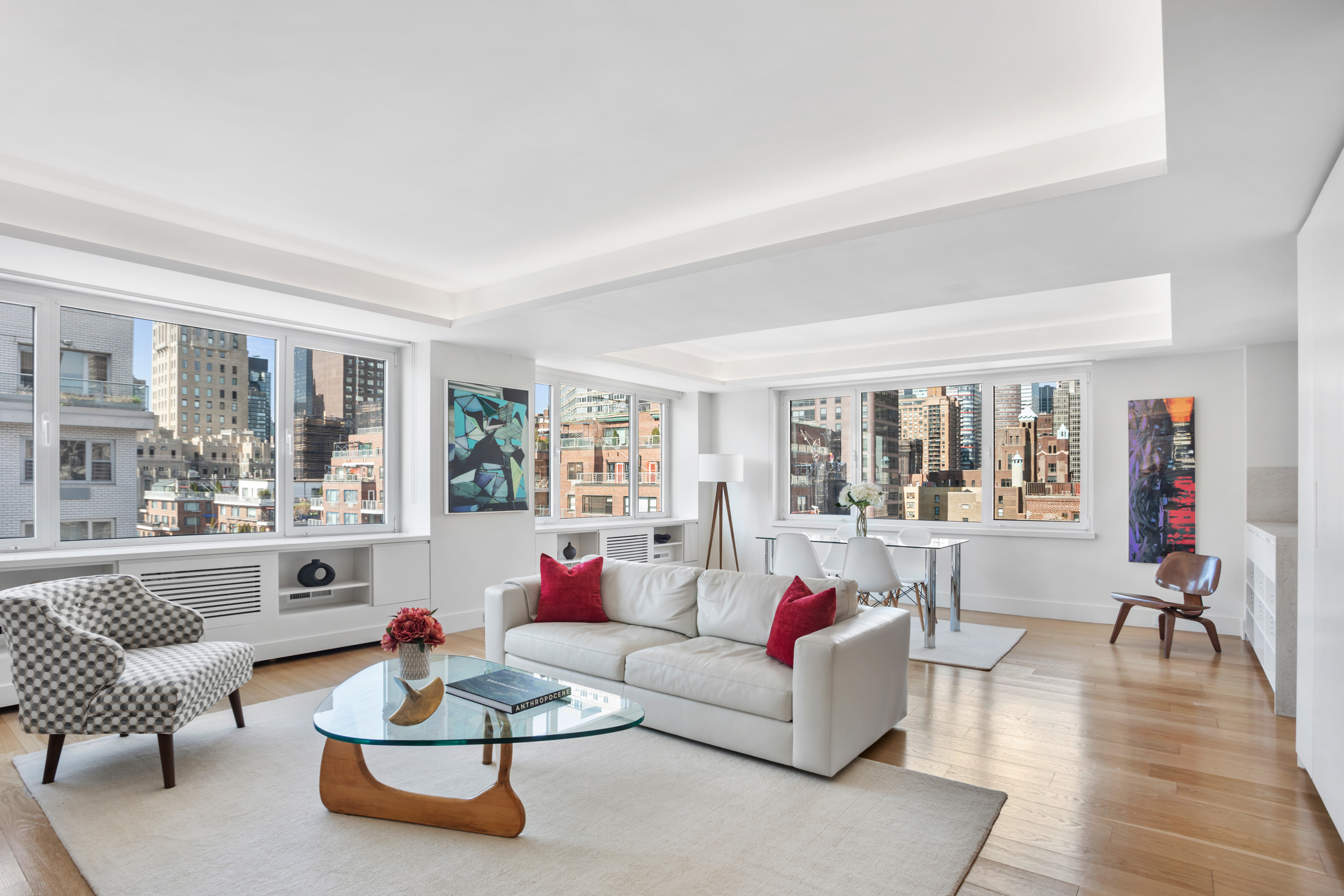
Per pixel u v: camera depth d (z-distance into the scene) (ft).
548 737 7.88
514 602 13.82
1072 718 12.43
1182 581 18.33
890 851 7.96
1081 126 9.47
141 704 9.40
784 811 8.91
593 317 16.20
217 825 8.52
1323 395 8.70
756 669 10.60
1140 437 20.59
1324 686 8.66
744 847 8.04
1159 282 16.35
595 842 8.15
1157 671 15.49
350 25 7.31
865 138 9.80
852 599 11.84
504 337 18.34
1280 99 6.88
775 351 25.99
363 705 8.93
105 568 13.58
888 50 7.74
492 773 9.98
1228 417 19.52
